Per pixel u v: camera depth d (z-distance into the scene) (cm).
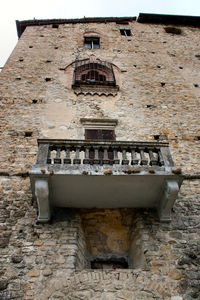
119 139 848
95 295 489
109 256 638
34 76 1122
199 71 1292
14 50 1306
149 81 1163
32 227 600
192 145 868
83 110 954
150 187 620
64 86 1077
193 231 624
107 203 661
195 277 534
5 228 592
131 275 529
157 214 655
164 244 590
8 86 1045
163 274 534
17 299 476
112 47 1423
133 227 660
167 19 1800
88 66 1217
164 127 919
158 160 648
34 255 546
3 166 732
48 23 1642
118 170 590
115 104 1000
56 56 1284
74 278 514
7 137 822
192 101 1071
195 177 761
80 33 1555
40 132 852
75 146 647
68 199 637
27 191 677
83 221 663
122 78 1162
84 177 580
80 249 594
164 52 1430
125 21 1769
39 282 504
